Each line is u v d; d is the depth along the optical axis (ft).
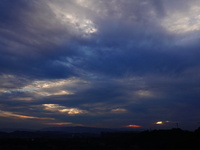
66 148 124.88
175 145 122.42
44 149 120.67
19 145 122.21
